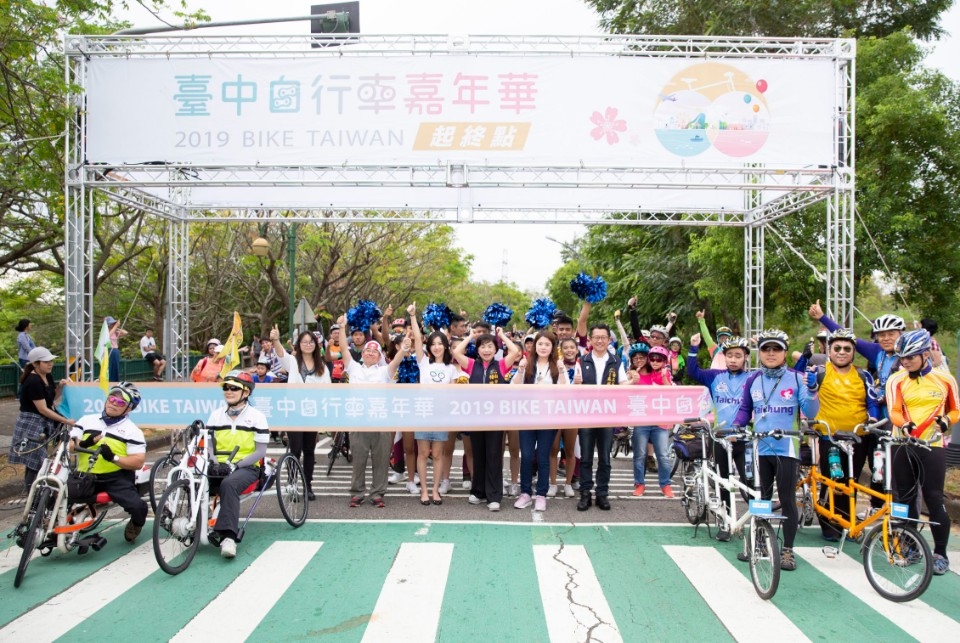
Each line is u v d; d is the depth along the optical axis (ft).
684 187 34.09
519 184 33.71
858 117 41.57
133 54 32.91
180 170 35.24
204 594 15.03
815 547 18.90
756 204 42.80
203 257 74.64
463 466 27.48
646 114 32.89
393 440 27.02
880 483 17.58
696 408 22.86
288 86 32.91
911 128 39.99
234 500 17.44
